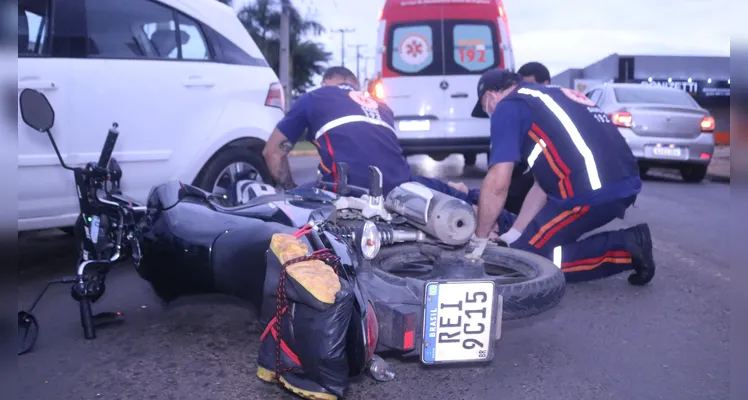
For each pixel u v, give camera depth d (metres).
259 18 31.80
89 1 4.57
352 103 4.38
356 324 2.60
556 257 4.32
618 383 3.04
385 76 10.09
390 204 3.31
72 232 5.67
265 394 2.88
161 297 3.71
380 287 2.88
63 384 2.97
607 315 3.99
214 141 5.18
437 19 9.96
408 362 3.27
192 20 5.22
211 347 3.42
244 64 5.58
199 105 5.12
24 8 4.27
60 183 4.40
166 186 3.67
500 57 10.02
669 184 11.16
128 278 4.68
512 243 4.31
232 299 4.21
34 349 3.37
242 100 5.46
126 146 4.70
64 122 4.38
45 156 4.31
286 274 2.56
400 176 4.27
